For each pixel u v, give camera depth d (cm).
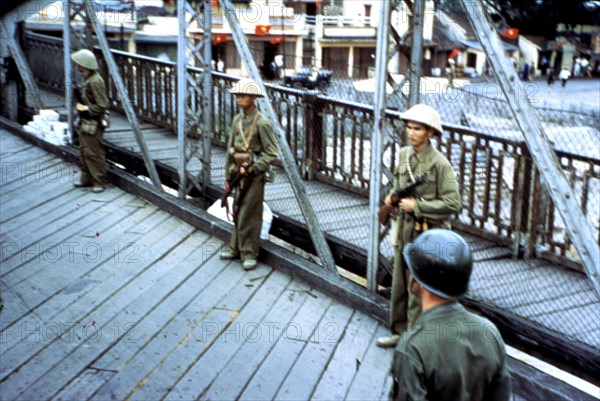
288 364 477
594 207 679
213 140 1026
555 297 557
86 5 869
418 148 474
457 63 3859
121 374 454
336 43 4081
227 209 646
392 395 258
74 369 458
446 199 462
